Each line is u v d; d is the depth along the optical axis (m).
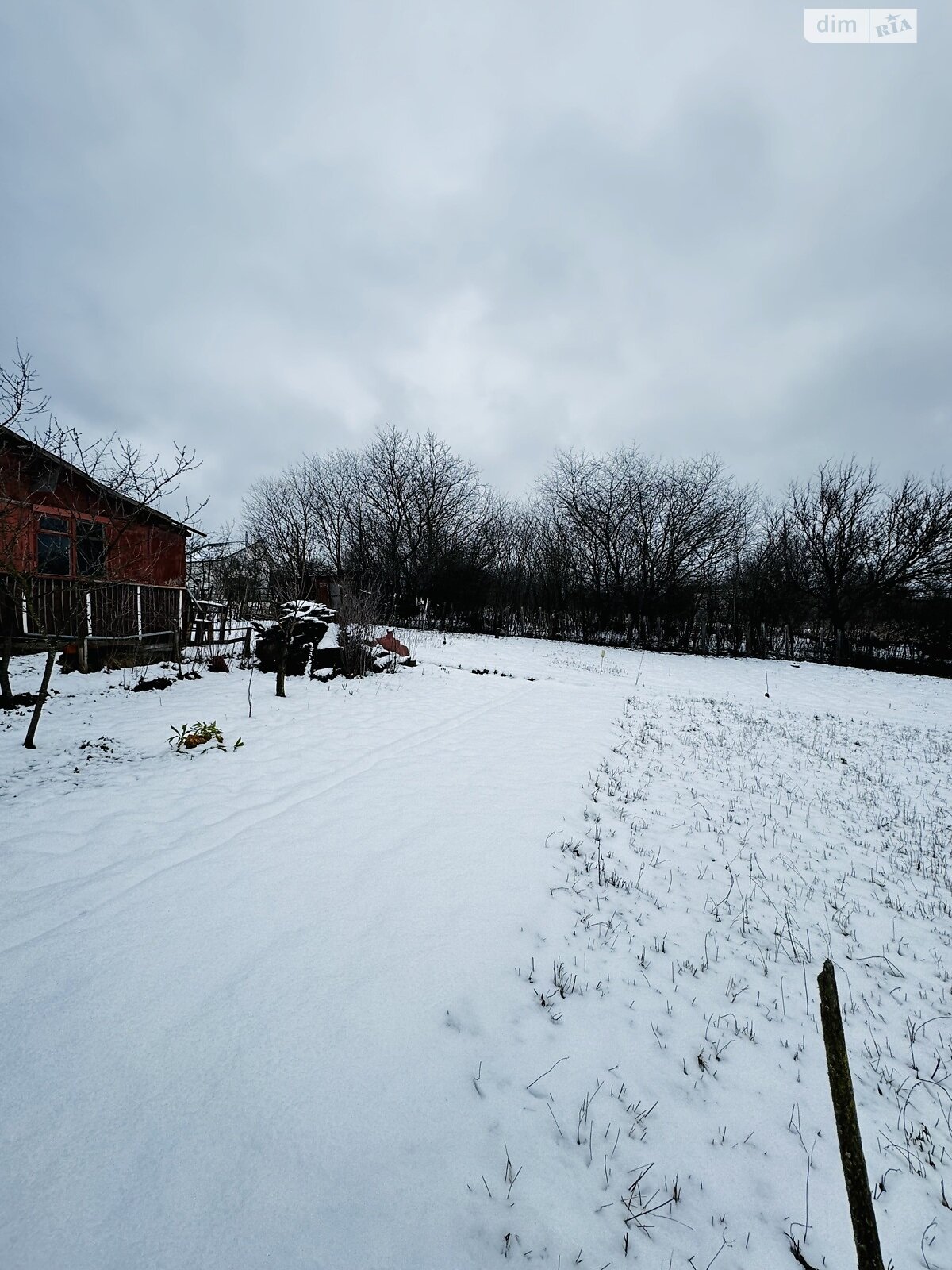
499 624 33.50
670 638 29.98
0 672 8.20
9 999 2.85
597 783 7.17
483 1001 3.26
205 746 6.91
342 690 11.45
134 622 12.77
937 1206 2.46
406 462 37.41
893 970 4.20
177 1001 2.96
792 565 28.88
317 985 3.18
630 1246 2.12
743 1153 2.59
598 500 32.16
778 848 6.12
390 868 4.51
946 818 7.52
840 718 14.59
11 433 7.91
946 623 24.28
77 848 4.34
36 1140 2.18
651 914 4.51
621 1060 3.02
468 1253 2.01
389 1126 2.43
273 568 15.98
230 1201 2.05
